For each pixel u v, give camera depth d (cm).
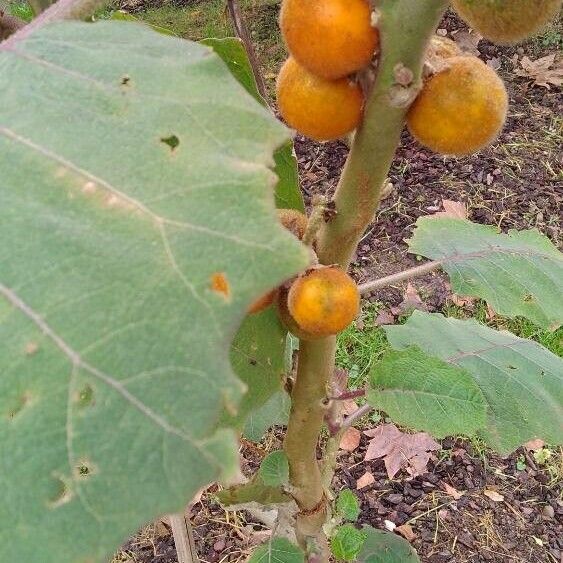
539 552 76
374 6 22
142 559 76
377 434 86
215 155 19
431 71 24
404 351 35
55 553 16
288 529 45
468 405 34
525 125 130
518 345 49
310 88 24
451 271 45
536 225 112
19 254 18
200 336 18
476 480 83
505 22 23
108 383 17
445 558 76
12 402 17
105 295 18
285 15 22
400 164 123
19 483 17
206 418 17
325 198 27
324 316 26
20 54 22
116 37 22
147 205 19
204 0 158
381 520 79
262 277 18
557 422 45
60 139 19
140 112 20
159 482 17
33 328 17
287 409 48
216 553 77
